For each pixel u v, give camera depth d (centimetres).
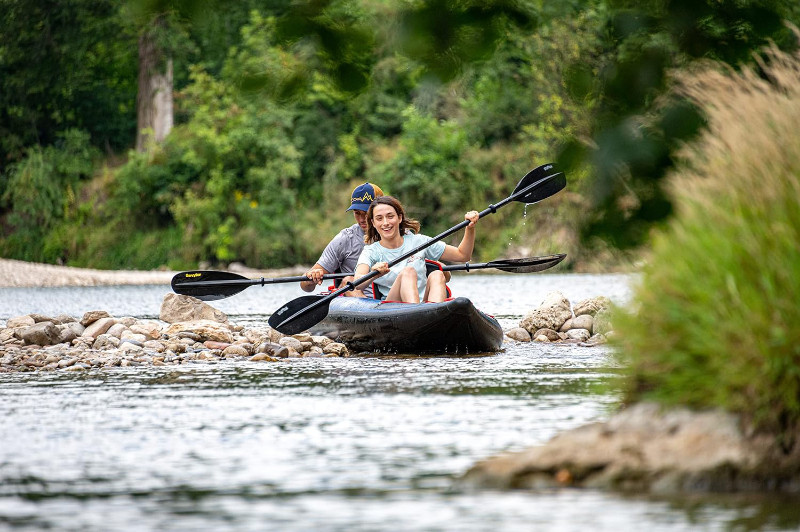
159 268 10581
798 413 1251
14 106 11238
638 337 1367
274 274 10056
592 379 2300
